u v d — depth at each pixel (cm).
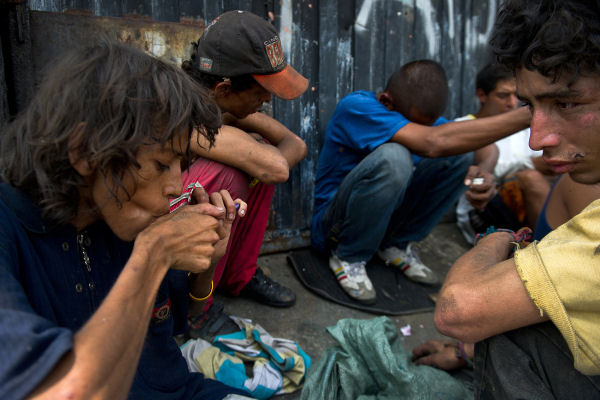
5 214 74
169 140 75
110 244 92
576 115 85
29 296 76
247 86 157
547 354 100
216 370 151
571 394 98
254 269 197
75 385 56
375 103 215
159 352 107
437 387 148
